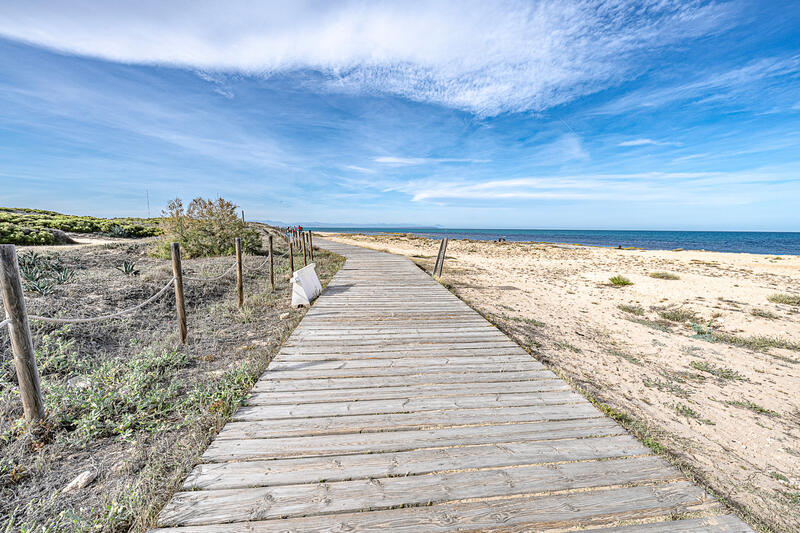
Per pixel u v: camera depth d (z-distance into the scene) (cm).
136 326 578
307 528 209
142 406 342
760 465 346
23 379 295
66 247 1317
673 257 2708
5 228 1376
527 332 750
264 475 251
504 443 296
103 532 209
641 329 895
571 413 347
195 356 493
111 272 856
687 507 234
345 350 514
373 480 249
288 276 1109
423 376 429
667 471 266
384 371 441
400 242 4259
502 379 424
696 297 1245
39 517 220
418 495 236
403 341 557
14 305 286
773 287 1425
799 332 870
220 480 245
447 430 313
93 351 470
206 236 1421
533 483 249
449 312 745
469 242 4475
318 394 378
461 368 455
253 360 480
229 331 613
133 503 224
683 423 429
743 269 1983
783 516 259
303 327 632
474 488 243
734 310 1075
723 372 615
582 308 1100
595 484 250
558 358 608
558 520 219
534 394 387
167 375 420
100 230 2238
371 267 1526
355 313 732
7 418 315
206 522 211
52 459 274
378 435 304
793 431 429
